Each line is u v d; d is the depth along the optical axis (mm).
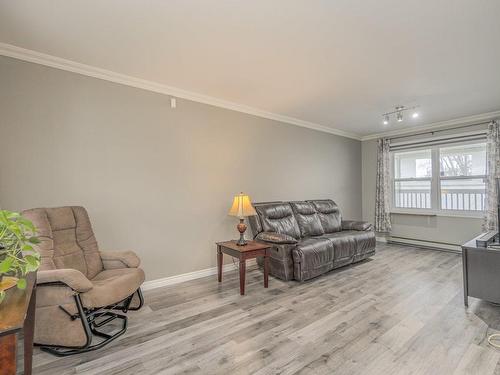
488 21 1973
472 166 4590
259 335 2035
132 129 2961
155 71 2795
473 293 2488
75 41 2234
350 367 1662
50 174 2494
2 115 2289
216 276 3492
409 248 5004
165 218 3176
